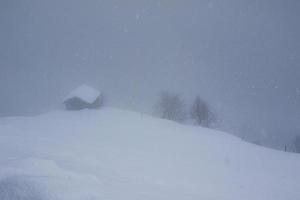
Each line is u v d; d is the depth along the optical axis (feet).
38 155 37.60
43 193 16.72
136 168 49.73
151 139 85.97
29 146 49.34
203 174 55.72
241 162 71.51
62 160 36.19
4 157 32.96
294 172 67.00
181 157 69.05
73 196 17.52
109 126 98.27
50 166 24.26
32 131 79.56
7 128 76.74
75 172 25.84
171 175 49.75
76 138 75.92
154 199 23.89
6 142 51.29
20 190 16.63
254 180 56.08
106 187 22.91
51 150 48.93
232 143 89.92
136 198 22.27
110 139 81.51
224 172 59.72
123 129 95.35
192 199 28.40
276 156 81.76
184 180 47.37
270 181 56.49
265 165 71.41
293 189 52.13
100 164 43.27
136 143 80.12
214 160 70.49
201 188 43.16
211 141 89.30
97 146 66.69
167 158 65.82
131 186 26.94
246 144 92.07
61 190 17.76
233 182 52.54
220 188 46.32
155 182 37.60
